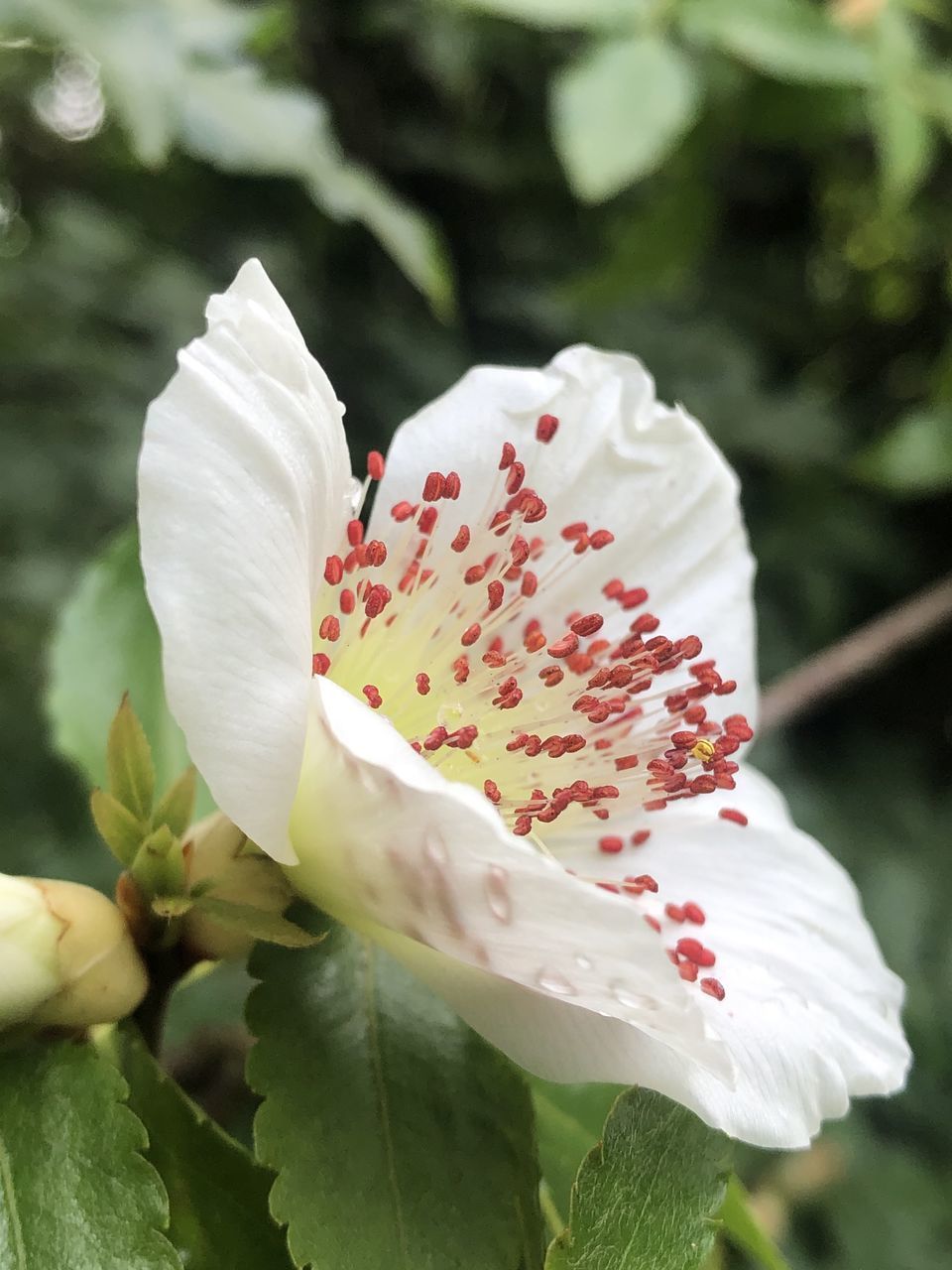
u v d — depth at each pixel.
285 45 0.20
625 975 0.05
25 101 0.25
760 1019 0.06
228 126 0.11
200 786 0.08
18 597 0.18
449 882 0.05
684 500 0.08
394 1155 0.06
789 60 0.12
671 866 0.07
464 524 0.07
